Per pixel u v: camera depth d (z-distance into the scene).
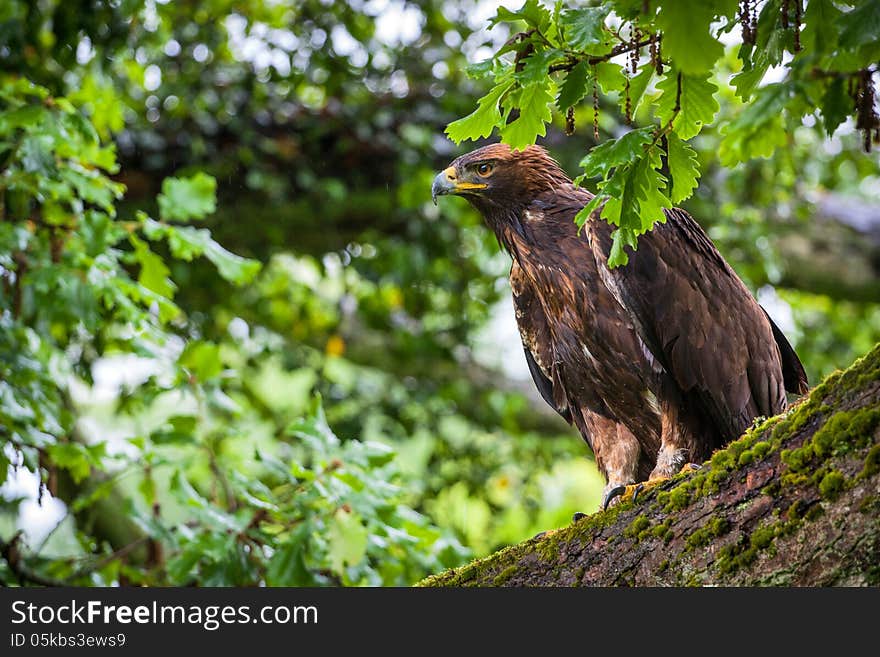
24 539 11.09
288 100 16.67
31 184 10.09
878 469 5.58
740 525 6.07
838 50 4.89
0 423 10.16
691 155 5.68
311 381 17.89
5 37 12.53
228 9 15.99
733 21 5.57
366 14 16.12
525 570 7.12
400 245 17.14
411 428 18.33
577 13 5.39
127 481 14.20
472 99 16.48
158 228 10.36
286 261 19.38
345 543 9.39
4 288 10.55
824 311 20.48
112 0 12.89
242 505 11.07
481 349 20.27
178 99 15.96
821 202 19.16
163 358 10.62
